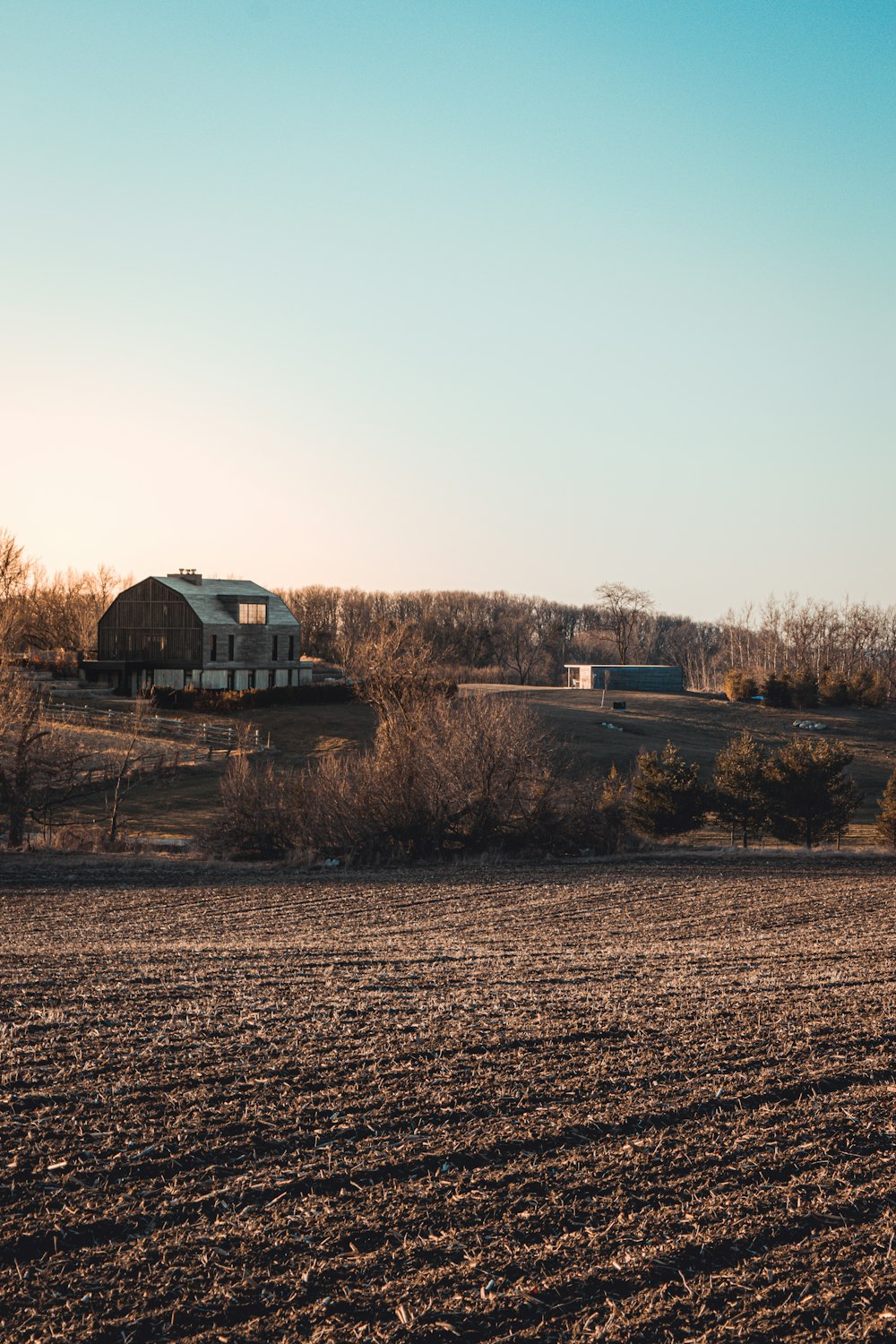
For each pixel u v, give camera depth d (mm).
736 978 15883
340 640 109750
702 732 74875
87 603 91625
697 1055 11328
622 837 38688
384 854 35344
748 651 137500
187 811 44719
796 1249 7371
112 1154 8531
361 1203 7863
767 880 31562
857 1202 8023
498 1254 7223
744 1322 6559
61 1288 6734
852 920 24578
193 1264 7020
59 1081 10109
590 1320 6539
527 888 29844
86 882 30203
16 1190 7902
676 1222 7684
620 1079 10516
